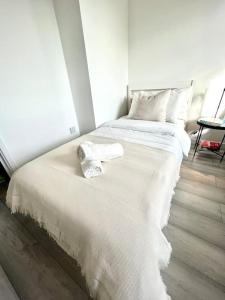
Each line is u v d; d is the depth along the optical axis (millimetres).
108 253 663
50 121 2150
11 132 1752
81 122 2516
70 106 2375
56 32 1918
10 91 1658
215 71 2066
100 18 1887
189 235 1243
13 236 1357
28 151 1973
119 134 1851
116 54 2314
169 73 2363
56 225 879
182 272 1021
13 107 1714
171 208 1478
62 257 1155
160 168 1142
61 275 1066
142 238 679
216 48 1960
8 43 1547
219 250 1132
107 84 2312
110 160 1302
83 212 819
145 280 611
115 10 2059
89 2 1699
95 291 691
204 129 2387
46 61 1914
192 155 2295
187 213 1424
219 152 2303
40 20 1739
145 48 2381
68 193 959
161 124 1955
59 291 992
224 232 1255
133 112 2332
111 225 733
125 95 2791
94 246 695
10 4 1487
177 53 2197
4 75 1581
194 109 2379
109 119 2555
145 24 2232
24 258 1188
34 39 1740
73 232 789
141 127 1922
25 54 1701
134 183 994
